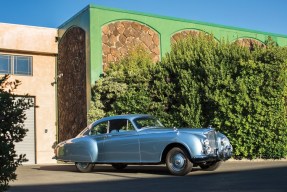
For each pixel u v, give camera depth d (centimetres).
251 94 1536
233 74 1600
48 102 2383
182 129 1191
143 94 1753
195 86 1633
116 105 1806
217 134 1198
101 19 2055
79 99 2106
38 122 2344
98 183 1062
